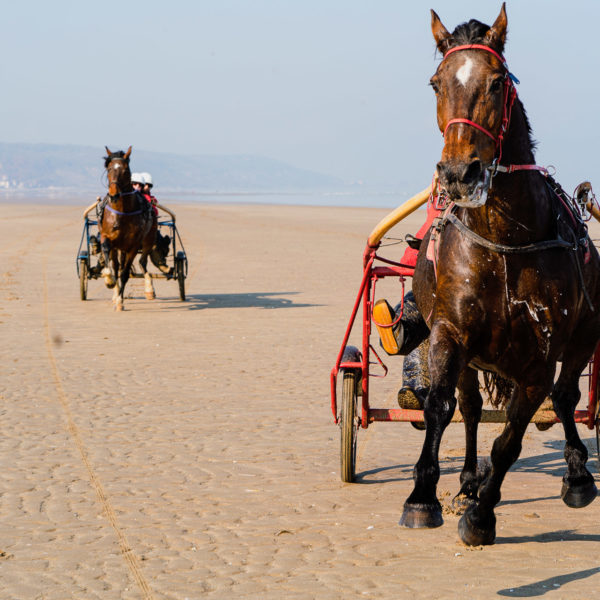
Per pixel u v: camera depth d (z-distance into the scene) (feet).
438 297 20.59
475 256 19.90
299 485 27.45
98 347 52.90
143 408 37.99
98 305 71.97
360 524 23.54
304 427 34.99
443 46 19.75
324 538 22.41
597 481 27.76
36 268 99.86
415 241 26.32
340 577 19.62
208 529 23.22
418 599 18.28
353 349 28.45
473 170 18.16
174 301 74.90
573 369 23.79
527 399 20.59
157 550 21.65
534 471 29.32
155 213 71.51
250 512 24.71
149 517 24.25
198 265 105.50
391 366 47.42
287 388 42.06
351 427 27.32
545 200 20.35
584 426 35.81
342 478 27.66
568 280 20.35
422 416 27.07
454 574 19.66
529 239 19.89
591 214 24.36
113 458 30.42
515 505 25.27
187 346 53.31
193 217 225.97
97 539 22.48
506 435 20.81
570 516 24.04
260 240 143.74
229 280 90.63
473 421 24.80
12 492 26.55
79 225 179.32
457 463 30.53
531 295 19.77
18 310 68.49
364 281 26.58
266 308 70.08
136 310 69.26
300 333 58.03
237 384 42.91
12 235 150.51
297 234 158.30
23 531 23.09
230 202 486.38
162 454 30.96
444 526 23.30
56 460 30.12
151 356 50.06
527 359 20.38
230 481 27.84
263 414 37.04
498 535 22.47
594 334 23.18
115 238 67.26
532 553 20.97
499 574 19.60
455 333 20.21
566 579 19.20
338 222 204.33
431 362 19.83
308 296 77.61
